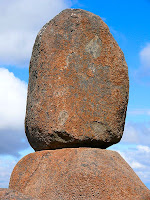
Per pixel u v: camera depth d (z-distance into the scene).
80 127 3.90
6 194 3.19
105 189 3.48
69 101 3.93
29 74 4.50
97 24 4.21
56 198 3.46
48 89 4.00
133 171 3.95
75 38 4.08
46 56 4.11
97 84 4.07
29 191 3.70
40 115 3.99
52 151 3.87
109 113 4.07
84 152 3.73
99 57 4.14
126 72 4.27
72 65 4.02
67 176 3.52
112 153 3.94
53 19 4.25
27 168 3.91
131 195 3.58
